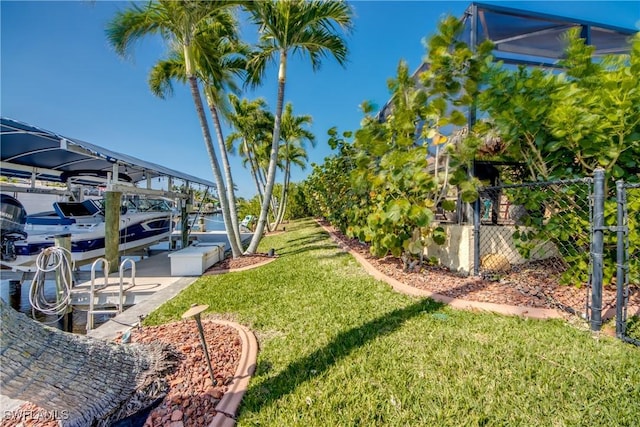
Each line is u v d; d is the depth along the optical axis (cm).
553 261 451
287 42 684
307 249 797
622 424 159
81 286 546
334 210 946
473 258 445
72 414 172
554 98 312
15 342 144
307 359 245
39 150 766
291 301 394
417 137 498
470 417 172
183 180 1111
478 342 251
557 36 568
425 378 209
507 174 515
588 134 305
